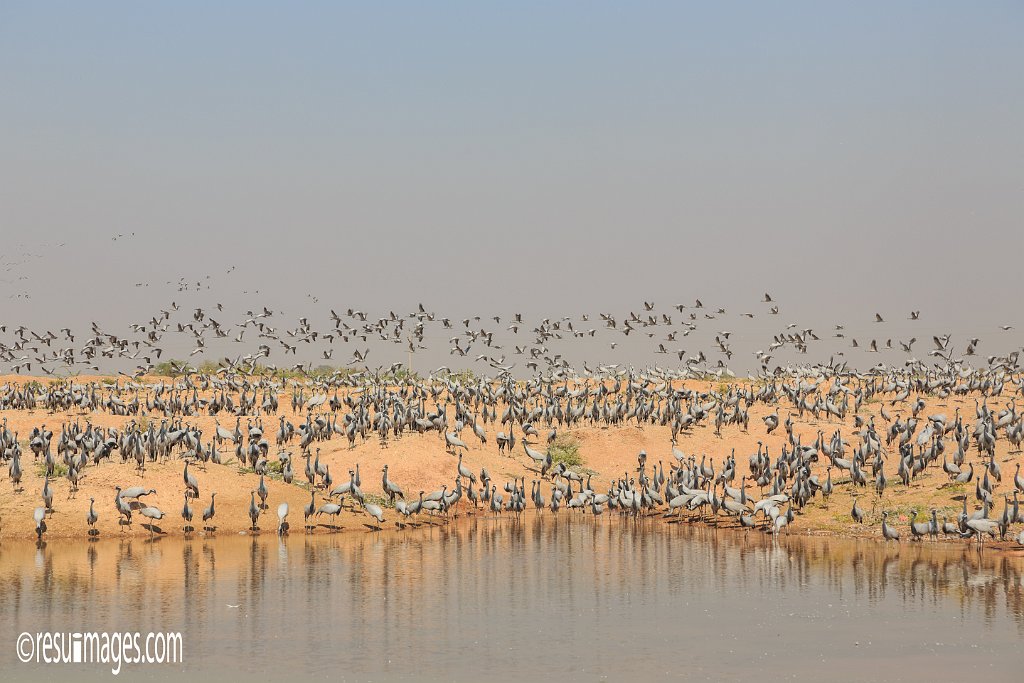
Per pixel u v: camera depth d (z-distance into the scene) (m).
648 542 51.03
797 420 77.12
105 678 30.27
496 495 58.38
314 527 53.41
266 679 30.19
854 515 53.53
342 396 86.06
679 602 38.62
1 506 51.69
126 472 55.22
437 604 38.25
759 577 42.66
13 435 59.03
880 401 82.94
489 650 32.81
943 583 41.31
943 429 61.81
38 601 38.25
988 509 49.09
